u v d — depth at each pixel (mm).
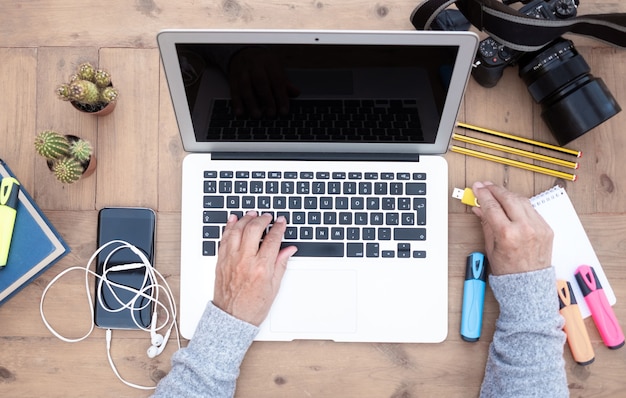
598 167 864
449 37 644
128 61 875
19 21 876
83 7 878
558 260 843
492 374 795
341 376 834
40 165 863
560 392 757
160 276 829
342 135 783
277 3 880
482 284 828
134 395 831
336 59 674
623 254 851
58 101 871
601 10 874
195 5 879
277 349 834
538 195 853
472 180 863
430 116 743
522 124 872
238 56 670
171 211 857
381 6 880
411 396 832
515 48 750
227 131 776
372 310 813
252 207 815
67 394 831
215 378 755
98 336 835
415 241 813
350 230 812
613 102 799
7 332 835
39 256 818
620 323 840
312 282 812
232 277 782
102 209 848
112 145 865
